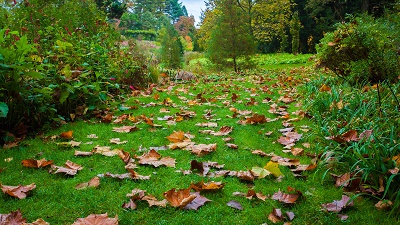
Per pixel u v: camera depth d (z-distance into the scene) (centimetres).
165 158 242
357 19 459
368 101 335
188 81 833
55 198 182
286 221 165
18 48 284
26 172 218
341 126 291
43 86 334
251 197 186
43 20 509
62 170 214
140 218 164
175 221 162
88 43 488
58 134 308
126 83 612
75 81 370
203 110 436
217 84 743
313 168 229
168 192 179
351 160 215
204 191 194
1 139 280
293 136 297
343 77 492
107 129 330
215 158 252
